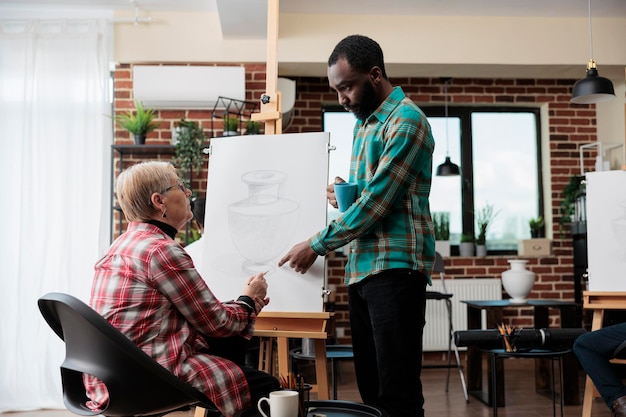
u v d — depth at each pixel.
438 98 6.57
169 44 5.37
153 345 1.95
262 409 1.91
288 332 2.46
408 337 2.12
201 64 5.40
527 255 6.43
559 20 5.64
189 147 5.02
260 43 5.44
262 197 2.66
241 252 2.62
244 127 5.45
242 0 4.62
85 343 1.86
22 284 4.88
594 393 3.69
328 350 3.46
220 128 5.45
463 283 6.33
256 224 2.64
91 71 5.12
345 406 1.92
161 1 5.16
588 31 5.64
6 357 4.84
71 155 5.05
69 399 2.03
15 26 5.16
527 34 5.61
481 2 5.28
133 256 1.97
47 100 5.07
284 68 5.63
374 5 5.31
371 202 2.08
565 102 6.62
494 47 5.58
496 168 6.79
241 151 2.75
